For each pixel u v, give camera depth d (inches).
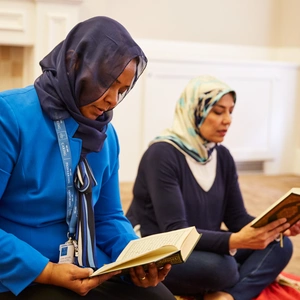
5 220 59.3
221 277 85.2
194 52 217.0
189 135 90.6
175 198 85.4
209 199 91.0
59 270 55.9
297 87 222.5
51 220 59.4
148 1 207.0
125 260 54.8
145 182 90.2
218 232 85.5
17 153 56.4
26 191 57.7
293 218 77.7
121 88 58.5
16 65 161.8
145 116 198.7
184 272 85.3
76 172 59.4
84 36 56.4
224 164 94.4
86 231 59.8
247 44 226.2
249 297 90.2
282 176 221.9
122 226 67.7
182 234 60.4
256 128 218.5
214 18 218.5
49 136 57.6
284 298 92.0
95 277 56.3
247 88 213.9
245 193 188.1
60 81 57.0
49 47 150.3
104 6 155.3
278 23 229.0
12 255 55.3
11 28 147.9
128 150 199.6
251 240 81.4
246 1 222.7
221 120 89.7
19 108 56.9
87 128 59.0
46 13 148.5
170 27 212.1
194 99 91.0
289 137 225.3
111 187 67.9
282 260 93.0
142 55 58.1
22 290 57.0
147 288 62.9
